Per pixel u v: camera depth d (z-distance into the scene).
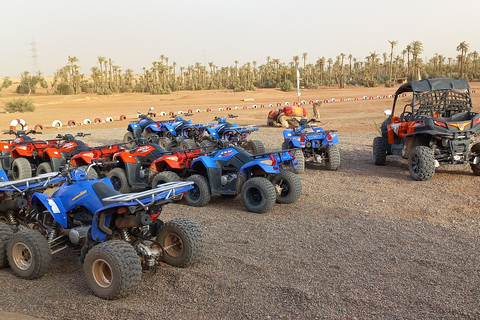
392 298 4.23
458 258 5.13
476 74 118.50
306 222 6.81
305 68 118.50
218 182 8.12
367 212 7.19
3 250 5.27
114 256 4.32
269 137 18.84
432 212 7.07
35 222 5.67
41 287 4.82
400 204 7.63
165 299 4.43
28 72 114.81
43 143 11.71
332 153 10.95
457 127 9.27
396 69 124.75
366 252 5.45
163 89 96.25
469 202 7.58
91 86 121.19
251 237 6.21
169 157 8.77
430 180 9.50
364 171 10.89
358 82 122.12
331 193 8.66
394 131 10.62
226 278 4.84
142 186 9.65
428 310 3.99
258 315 4.03
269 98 62.12
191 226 5.12
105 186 5.11
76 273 5.19
